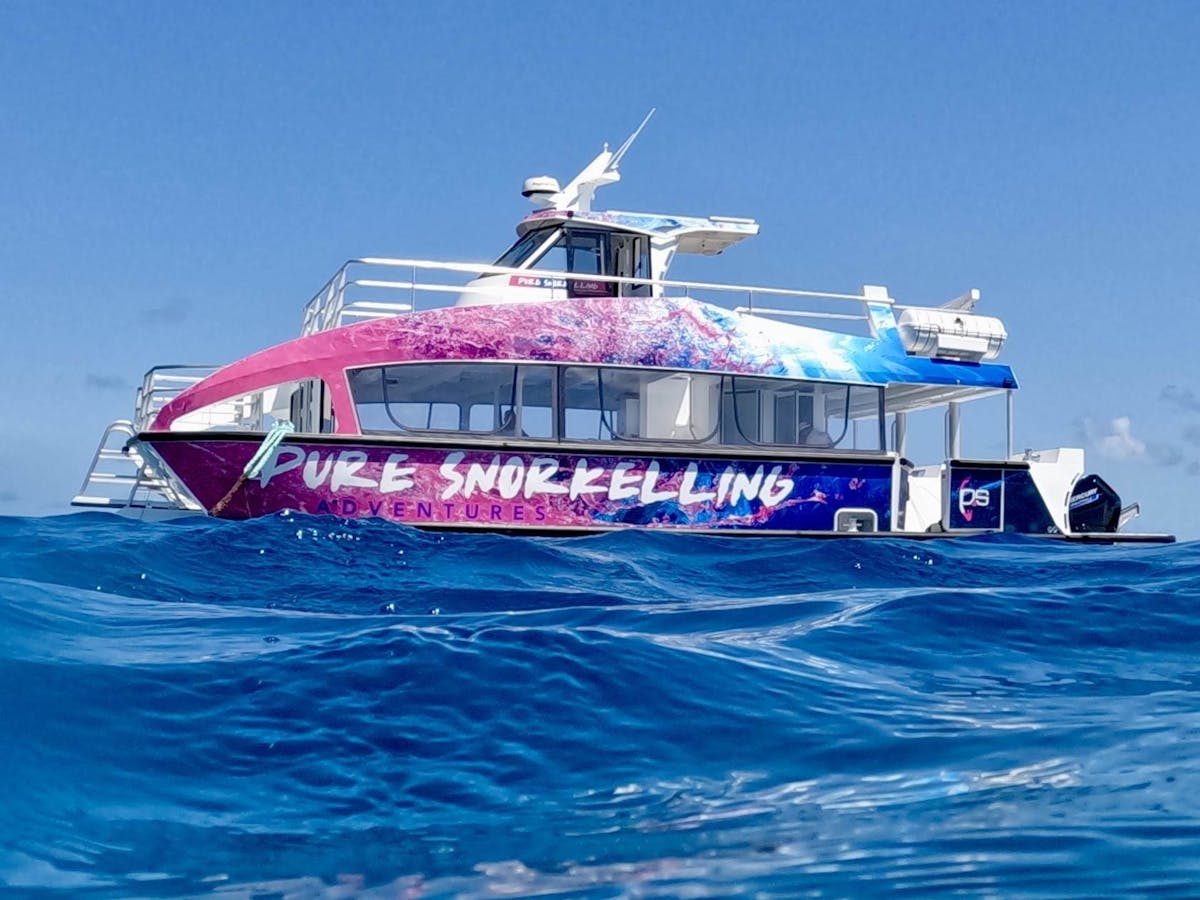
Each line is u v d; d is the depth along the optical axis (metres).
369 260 15.28
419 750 4.11
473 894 2.94
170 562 9.66
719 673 5.00
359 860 3.21
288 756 4.02
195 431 13.91
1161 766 3.86
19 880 3.03
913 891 2.85
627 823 3.49
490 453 14.45
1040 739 4.24
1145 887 2.80
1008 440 16.77
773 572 11.18
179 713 4.36
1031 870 2.95
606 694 4.66
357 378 14.41
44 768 3.78
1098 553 12.56
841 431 16.02
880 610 6.52
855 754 4.13
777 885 2.93
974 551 12.88
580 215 16.50
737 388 15.77
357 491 14.09
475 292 16.25
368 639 5.29
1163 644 6.00
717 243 17.56
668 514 14.88
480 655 5.03
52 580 8.59
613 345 15.09
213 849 3.28
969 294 17.09
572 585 9.98
